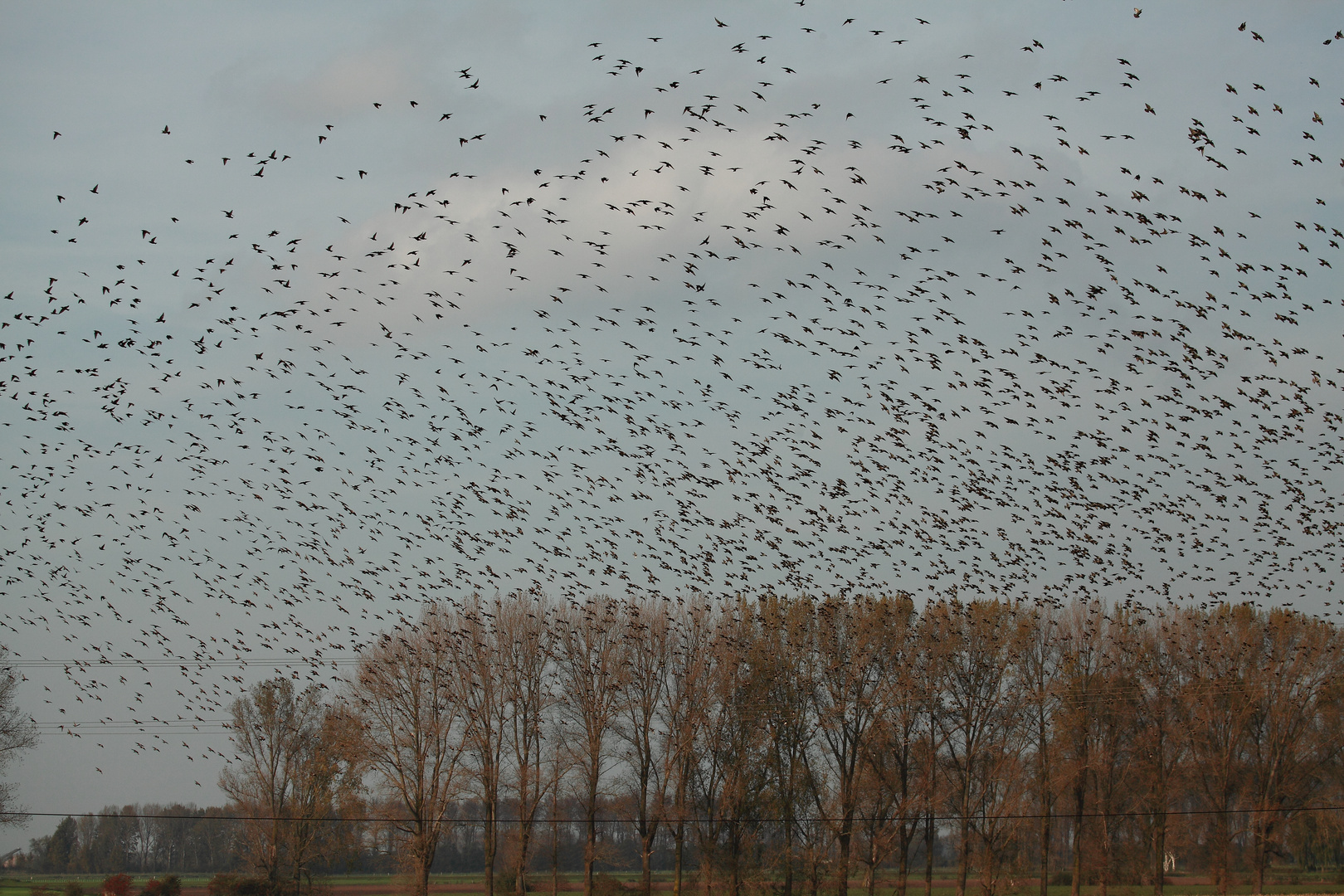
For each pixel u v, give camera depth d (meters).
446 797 62.69
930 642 64.00
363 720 62.62
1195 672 67.88
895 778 64.69
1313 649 66.00
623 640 66.69
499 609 67.81
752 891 64.25
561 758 64.88
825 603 66.06
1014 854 65.75
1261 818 66.00
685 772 65.12
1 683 60.81
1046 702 65.69
